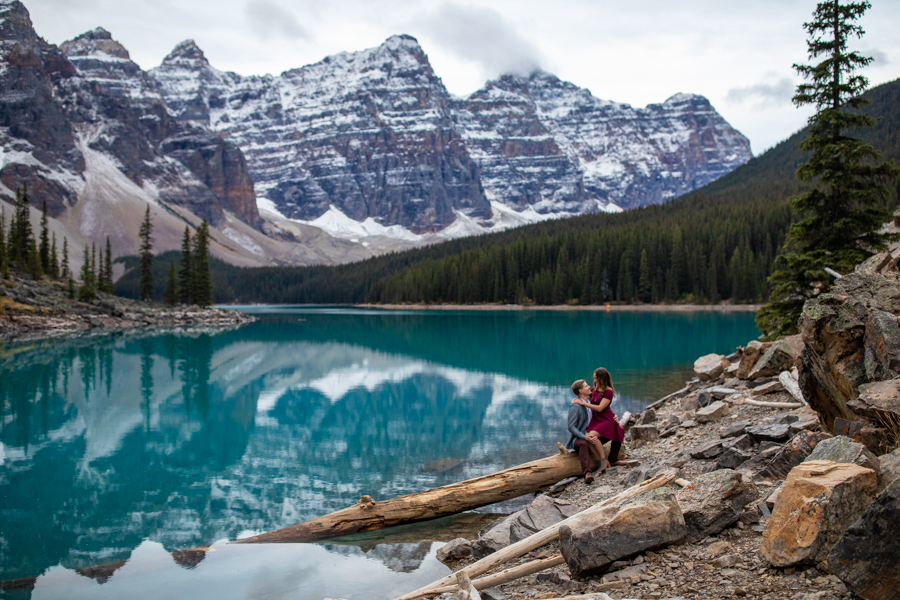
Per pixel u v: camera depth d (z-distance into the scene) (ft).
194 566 28.07
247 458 49.19
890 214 67.72
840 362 27.35
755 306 353.92
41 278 316.40
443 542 30.07
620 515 20.26
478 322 270.26
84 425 62.39
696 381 64.18
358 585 24.97
